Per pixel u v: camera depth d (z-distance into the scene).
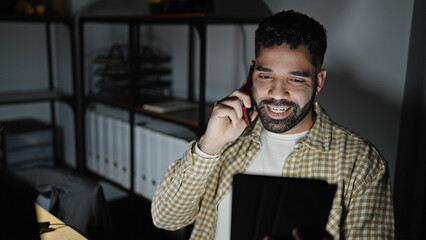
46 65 3.00
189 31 2.29
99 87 2.69
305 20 0.92
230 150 1.08
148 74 2.37
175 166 1.08
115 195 2.85
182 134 2.08
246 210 0.75
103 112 2.59
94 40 2.79
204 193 1.09
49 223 1.26
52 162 2.81
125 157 2.40
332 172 0.96
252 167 1.04
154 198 1.11
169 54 2.49
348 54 1.60
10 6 2.50
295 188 0.74
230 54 2.05
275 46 0.91
